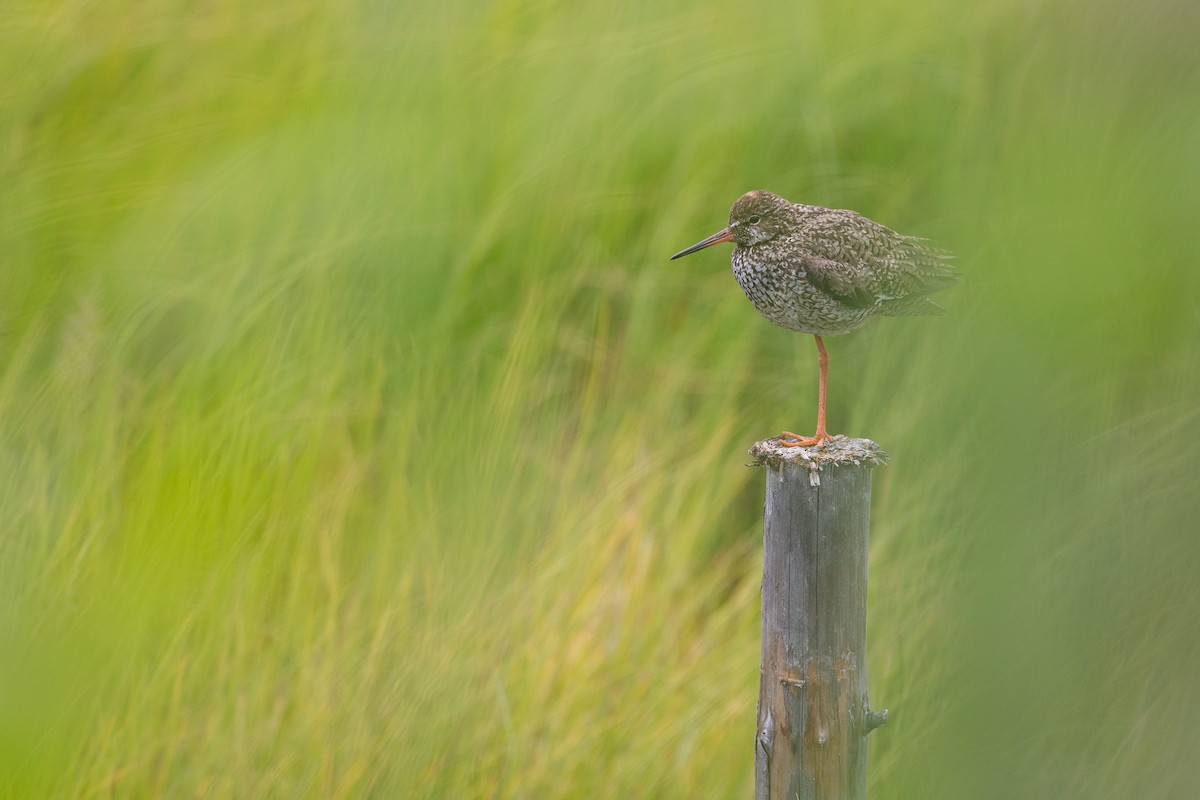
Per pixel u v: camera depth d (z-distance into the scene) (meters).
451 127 13.40
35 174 13.43
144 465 10.95
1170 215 10.54
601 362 12.31
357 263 12.25
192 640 9.72
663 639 10.28
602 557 10.58
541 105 13.62
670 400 11.96
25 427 11.19
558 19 14.47
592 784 9.41
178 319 12.45
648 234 13.05
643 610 10.41
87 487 10.54
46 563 10.09
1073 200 10.80
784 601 6.94
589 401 11.87
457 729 9.28
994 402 10.32
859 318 8.94
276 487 10.63
